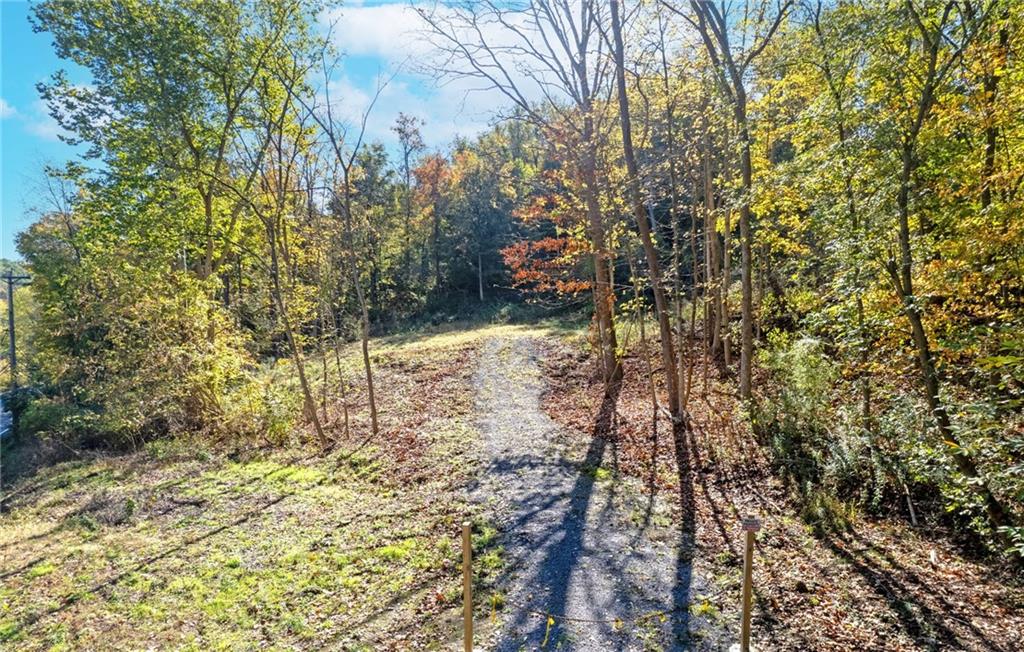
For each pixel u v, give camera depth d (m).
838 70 8.66
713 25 12.42
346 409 17.05
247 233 23.05
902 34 7.64
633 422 14.58
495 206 39.69
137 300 18.84
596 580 7.80
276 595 7.96
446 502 10.81
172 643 7.05
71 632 7.39
